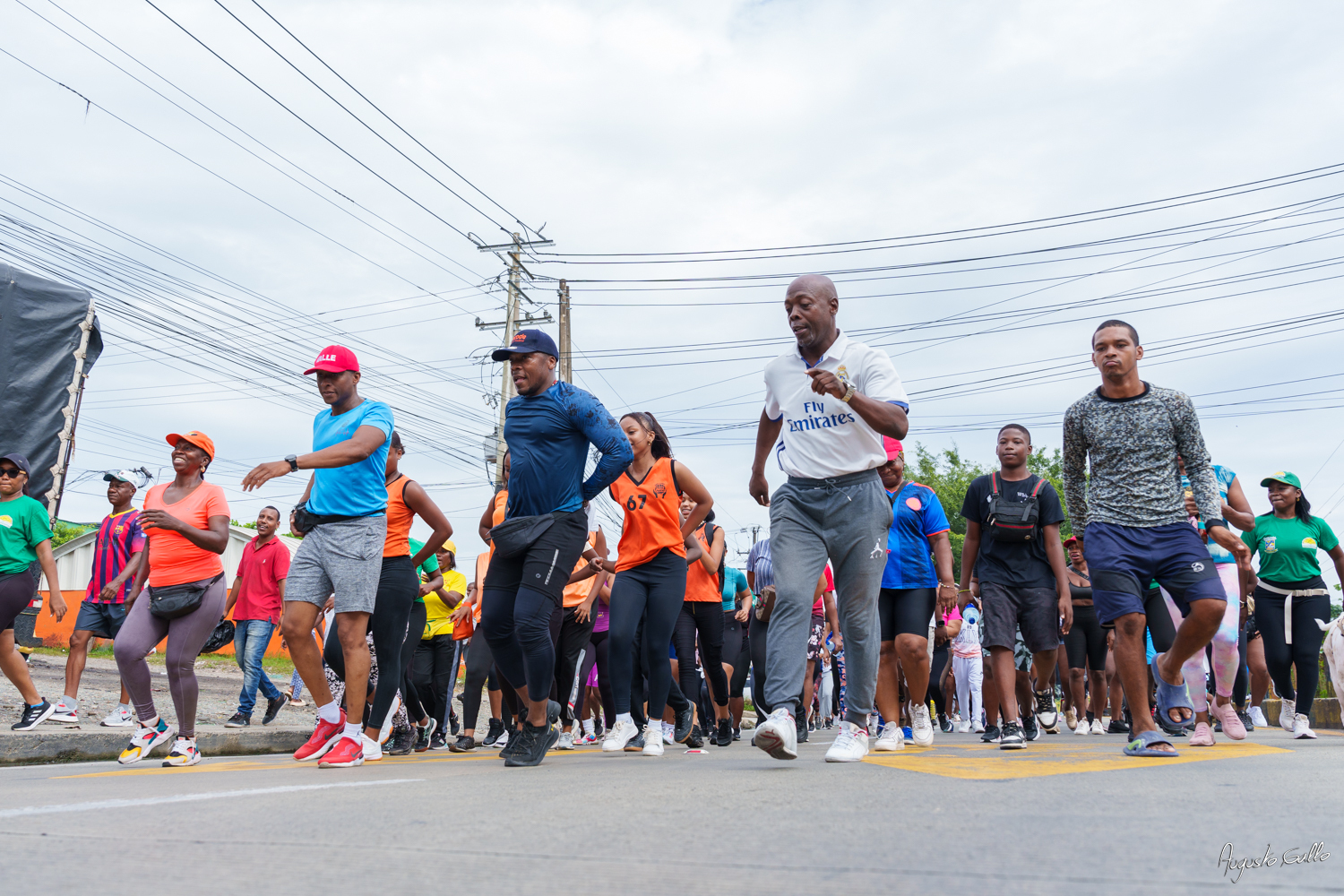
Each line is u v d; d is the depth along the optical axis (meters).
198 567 4.63
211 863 1.61
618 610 5.45
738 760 4.29
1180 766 3.34
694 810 2.15
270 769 4.18
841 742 3.78
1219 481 6.08
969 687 10.46
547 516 4.26
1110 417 4.24
